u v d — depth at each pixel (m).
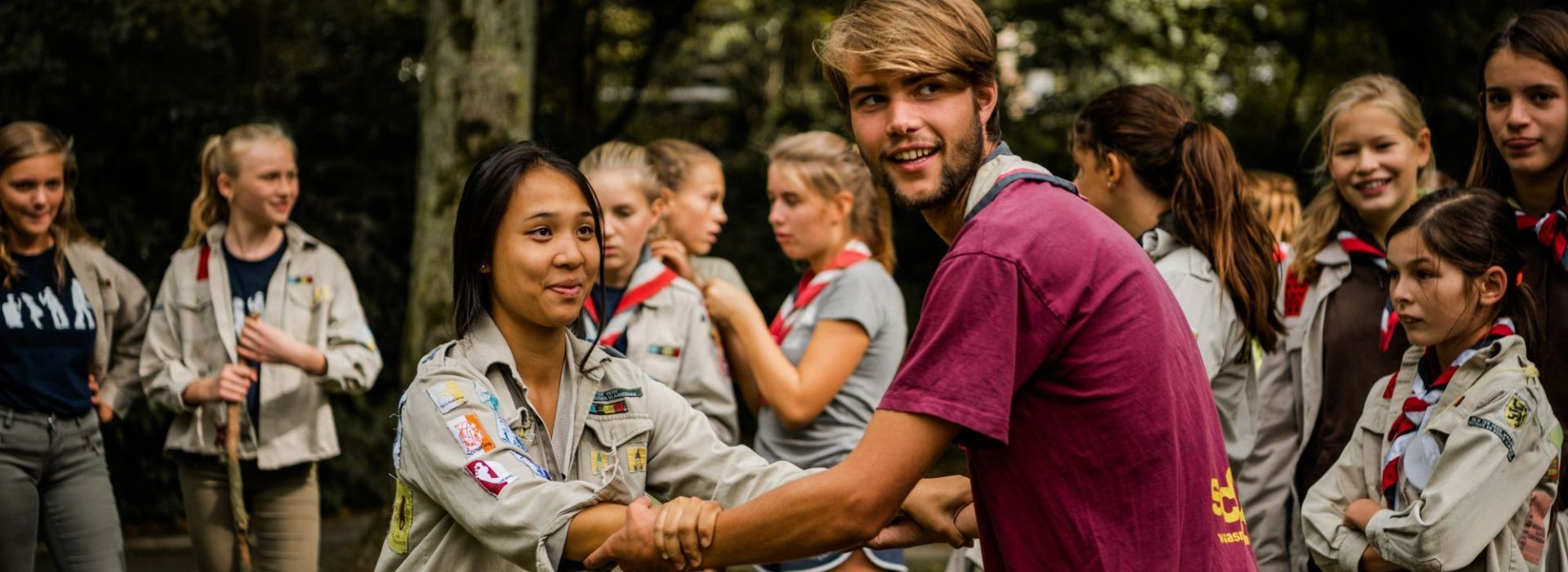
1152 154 3.22
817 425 4.00
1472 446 2.71
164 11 8.27
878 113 2.10
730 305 4.00
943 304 1.94
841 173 4.14
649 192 4.03
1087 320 1.93
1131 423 1.93
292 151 4.48
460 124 6.30
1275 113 12.71
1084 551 1.93
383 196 9.37
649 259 4.01
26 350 4.08
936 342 1.93
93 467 4.26
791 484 2.00
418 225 6.38
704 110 14.20
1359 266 3.44
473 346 2.28
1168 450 1.94
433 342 6.25
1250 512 3.54
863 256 4.11
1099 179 3.31
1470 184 3.34
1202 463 2.00
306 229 8.93
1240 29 12.19
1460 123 10.55
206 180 4.48
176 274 4.44
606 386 2.38
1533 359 2.88
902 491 1.95
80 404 4.22
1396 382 3.01
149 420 7.68
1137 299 1.96
